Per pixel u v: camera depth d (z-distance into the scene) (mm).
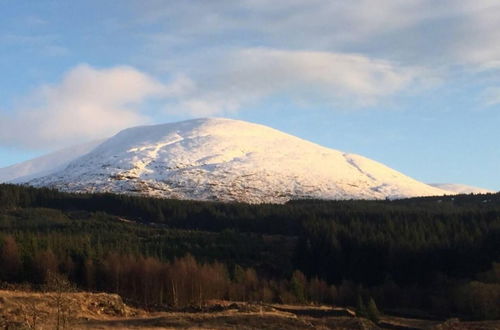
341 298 95938
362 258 110375
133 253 99625
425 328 69250
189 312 72938
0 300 58656
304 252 116312
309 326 58250
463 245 105125
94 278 88812
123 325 56344
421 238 110688
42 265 87125
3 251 88375
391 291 95125
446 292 92250
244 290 92812
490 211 127812
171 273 87062
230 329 55219
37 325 51281
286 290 95000
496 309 80375
